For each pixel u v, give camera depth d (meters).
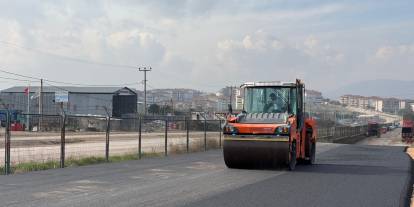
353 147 37.50
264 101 19.27
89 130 54.53
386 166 20.16
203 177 15.27
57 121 46.72
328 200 11.41
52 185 13.04
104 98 94.00
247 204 10.65
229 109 19.52
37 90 96.12
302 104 19.61
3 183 13.34
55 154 24.52
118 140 41.09
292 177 15.64
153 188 12.73
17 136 40.28
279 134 17.20
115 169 17.28
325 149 33.94
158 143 35.88
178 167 18.31
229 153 17.58
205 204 10.55
